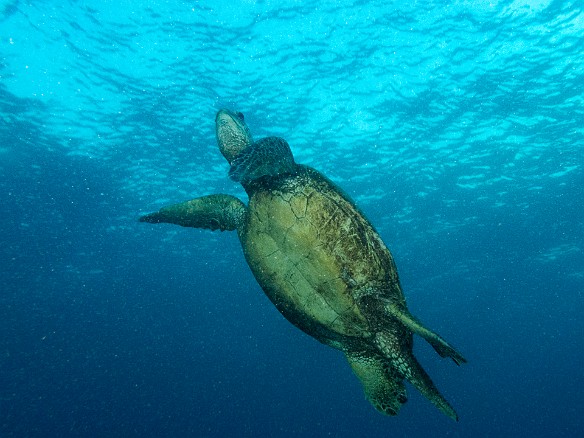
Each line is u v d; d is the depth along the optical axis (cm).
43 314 3997
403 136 1730
